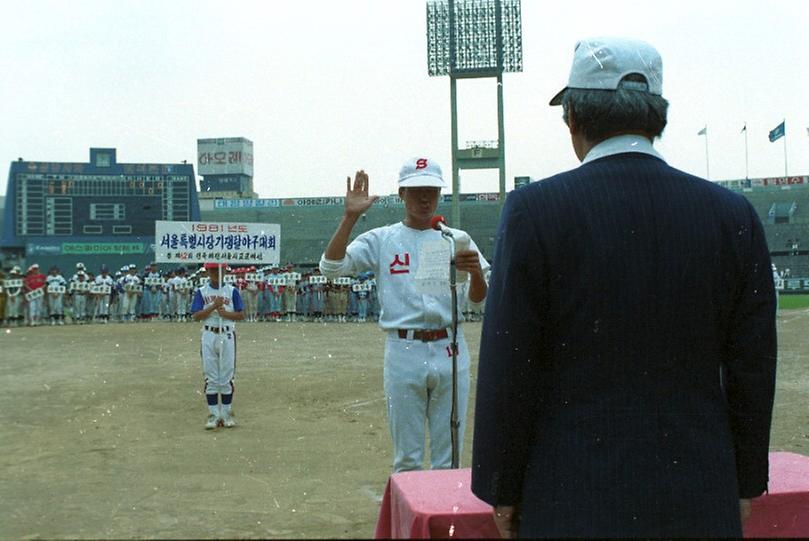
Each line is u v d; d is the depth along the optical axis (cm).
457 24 5044
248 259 940
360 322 2942
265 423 851
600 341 183
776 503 280
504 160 4934
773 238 5384
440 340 439
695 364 186
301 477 603
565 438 181
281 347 1764
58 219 3812
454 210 4944
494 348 186
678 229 188
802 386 1031
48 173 3806
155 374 1284
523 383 184
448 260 433
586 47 206
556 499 179
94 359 1525
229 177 9069
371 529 461
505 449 185
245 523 477
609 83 199
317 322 2947
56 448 723
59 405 977
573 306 184
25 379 1227
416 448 436
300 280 3095
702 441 180
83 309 2941
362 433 787
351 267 446
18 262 3769
